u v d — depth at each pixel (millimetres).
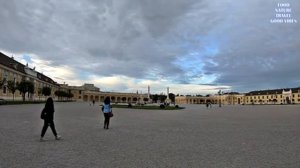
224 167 6457
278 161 7074
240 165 6645
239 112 38250
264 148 8898
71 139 10625
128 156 7555
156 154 7844
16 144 9273
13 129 13359
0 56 80438
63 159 7121
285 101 159875
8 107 38344
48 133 12242
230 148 8867
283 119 23031
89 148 8711
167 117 25078
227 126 16344
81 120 19922
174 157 7465
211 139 10844
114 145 9320
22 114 24469
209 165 6633
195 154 7879
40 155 7570
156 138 11055
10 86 62781
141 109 44688
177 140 10539
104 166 6453
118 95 171625
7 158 7129
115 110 40094
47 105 10297
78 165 6516
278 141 10406
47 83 121875
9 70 78438
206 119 22703
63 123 17344
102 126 15742
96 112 31875
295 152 8250
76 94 161500
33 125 15328
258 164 6754
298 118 24438
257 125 17125
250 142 10133
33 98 99562
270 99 169375
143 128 14914
